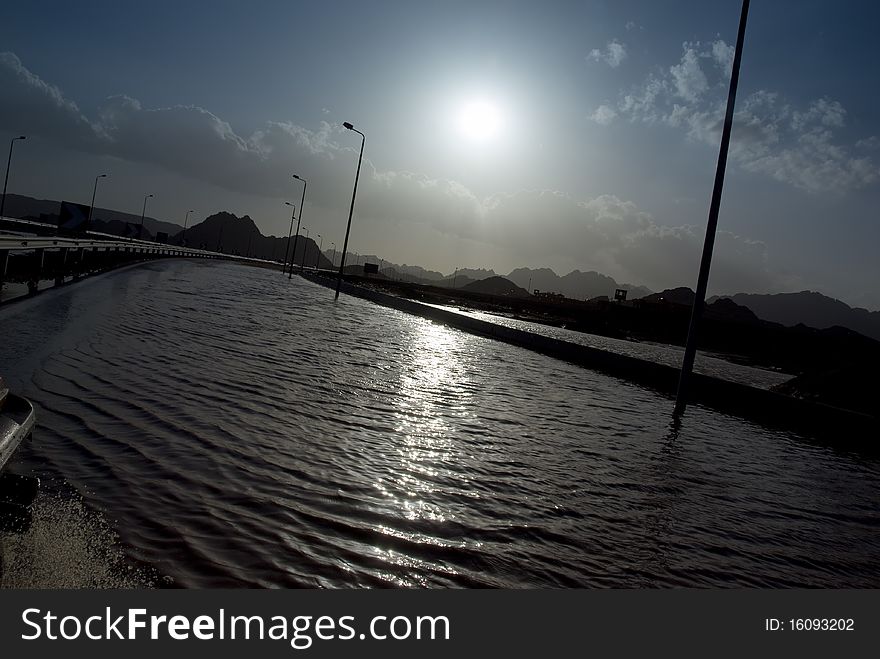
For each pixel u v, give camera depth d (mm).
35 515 5020
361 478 7340
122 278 32688
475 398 14781
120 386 9844
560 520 7109
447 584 5168
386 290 96812
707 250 18016
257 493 6301
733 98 18094
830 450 16750
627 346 64125
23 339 12328
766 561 6945
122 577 4406
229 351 15266
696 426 16734
